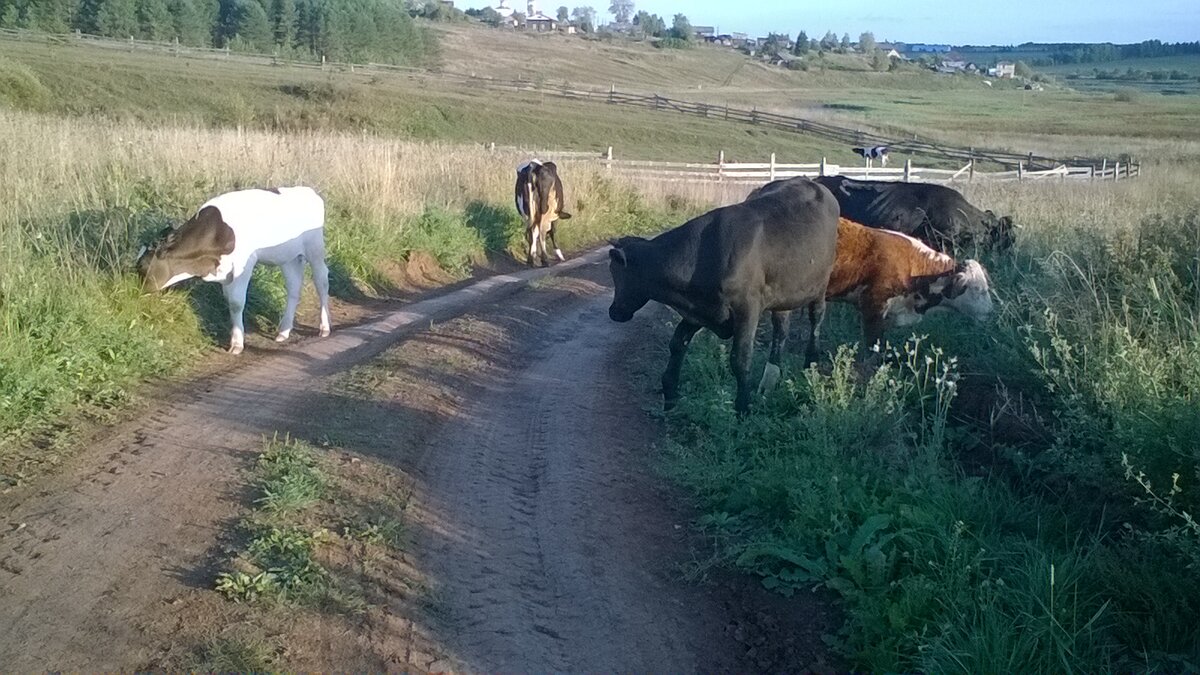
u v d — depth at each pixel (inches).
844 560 216.4
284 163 596.7
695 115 2288.4
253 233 374.9
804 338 408.5
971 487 245.1
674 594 216.2
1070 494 244.2
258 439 272.5
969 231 433.4
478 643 189.2
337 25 3120.1
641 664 189.9
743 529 244.5
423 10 5329.7
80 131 628.4
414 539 224.1
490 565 219.1
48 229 381.7
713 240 310.0
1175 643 192.2
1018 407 297.0
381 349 386.9
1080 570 204.5
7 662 167.2
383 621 189.9
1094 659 185.8
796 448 277.0
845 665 195.5
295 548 207.9
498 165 791.7
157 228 412.2
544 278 578.6
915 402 314.0
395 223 577.6
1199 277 312.0
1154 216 386.0
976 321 363.3
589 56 4672.7
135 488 237.3
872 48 6742.1
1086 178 1240.2
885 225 438.3
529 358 392.8
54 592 189.3
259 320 418.3
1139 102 3823.8
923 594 199.9
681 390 345.1
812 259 327.6
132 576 196.1
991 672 179.0
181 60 2282.2
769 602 215.5
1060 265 328.2
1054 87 5137.8
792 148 1910.7
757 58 5551.2
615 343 425.4
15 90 1539.1
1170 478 219.9
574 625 200.2
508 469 273.4
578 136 1914.4
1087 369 272.4
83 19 2760.8
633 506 256.7
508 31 5359.3
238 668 168.7
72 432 273.9
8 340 297.7
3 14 2613.2
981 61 7736.2
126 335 340.5
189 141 601.3
